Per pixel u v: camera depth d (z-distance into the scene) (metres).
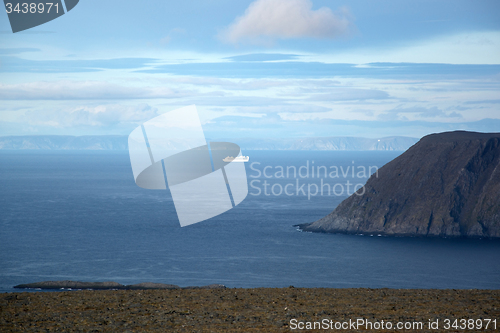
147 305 14.74
